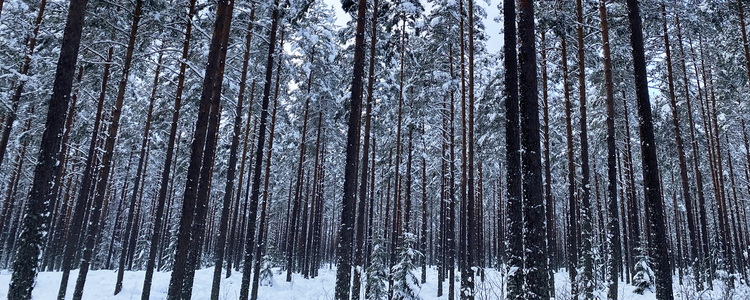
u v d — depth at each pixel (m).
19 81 14.22
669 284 8.85
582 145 13.47
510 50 7.91
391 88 17.62
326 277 30.23
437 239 48.03
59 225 27.97
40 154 7.62
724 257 20.98
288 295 21.09
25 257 7.23
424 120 21.64
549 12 11.18
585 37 14.00
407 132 22.52
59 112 7.76
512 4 8.13
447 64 18.62
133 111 23.97
